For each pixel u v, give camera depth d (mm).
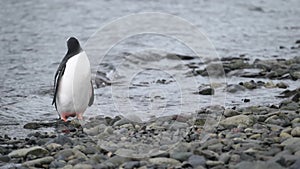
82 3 39188
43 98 15844
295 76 17312
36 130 12234
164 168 8906
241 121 11500
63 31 29641
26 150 10039
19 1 39250
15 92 16734
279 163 8656
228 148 9750
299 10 36344
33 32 29172
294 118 11664
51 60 22266
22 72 19906
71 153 9852
